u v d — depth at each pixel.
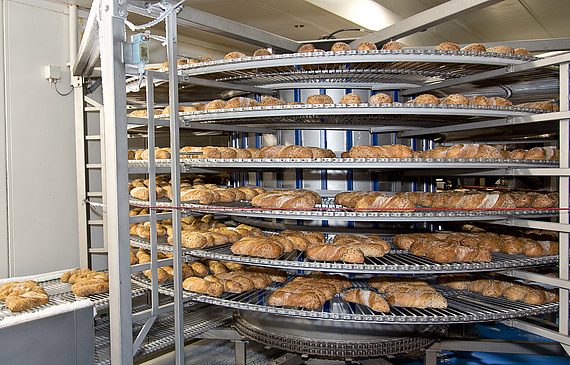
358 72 3.11
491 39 7.00
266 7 4.68
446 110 2.64
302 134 3.46
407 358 3.30
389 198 2.72
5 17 3.63
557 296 2.71
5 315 2.31
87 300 2.52
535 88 3.57
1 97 3.62
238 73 3.16
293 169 3.40
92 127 4.34
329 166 2.63
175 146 2.46
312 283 2.76
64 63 4.01
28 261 3.80
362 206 2.71
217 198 3.07
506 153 3.20
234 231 3.22
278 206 2.78
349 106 2.61
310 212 2.59
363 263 2.53
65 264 4.05
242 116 2.82
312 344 2.63
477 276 3.04
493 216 2.74
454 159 2.61
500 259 2.73
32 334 2.23
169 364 3.18
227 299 2.75
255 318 2.95
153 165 2.43
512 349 2.74
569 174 2.50
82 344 2.45
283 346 2.69
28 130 3.79
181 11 3.01
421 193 3.20
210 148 3.08
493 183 6.09
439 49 2.86
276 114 2.71
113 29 1.94
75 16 4.02
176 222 2.46
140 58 1.97
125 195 2.03
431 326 2.83
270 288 2.99
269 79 3.39
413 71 3.10
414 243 2.86
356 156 2.79
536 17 5.86
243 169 3.49
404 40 6.27
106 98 2.00
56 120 3.97
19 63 3.72
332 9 4.86
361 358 2.67
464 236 3.15
